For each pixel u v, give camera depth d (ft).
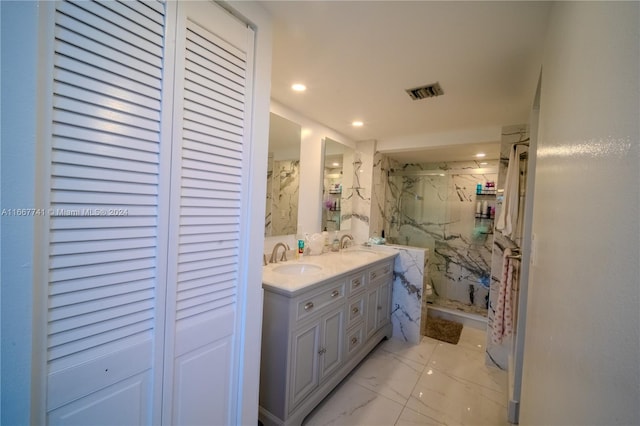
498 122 7.75
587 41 1.86
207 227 3.17
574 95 2.12
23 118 1.92
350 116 7.79
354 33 4.08
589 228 1.62
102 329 2.41
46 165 2.04
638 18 1.15
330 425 5.36
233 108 3.34
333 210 9.43
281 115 7.09
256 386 3.81
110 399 2.49
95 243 2.34
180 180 2.88
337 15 3.71
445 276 12.62
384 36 4.13
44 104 2.01
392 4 3.46
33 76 1.95
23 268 1.96
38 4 1.96
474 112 7.02
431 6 3.47
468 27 3.83
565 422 1.85
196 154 3.01
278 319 5.02
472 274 12.02
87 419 2.35
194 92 2.95
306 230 8.27
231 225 3.43
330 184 9.20
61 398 2.19
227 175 3.33
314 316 5.53
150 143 2.64
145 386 2.73
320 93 6.28
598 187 1.52
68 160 2.15
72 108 2.16
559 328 2.13
